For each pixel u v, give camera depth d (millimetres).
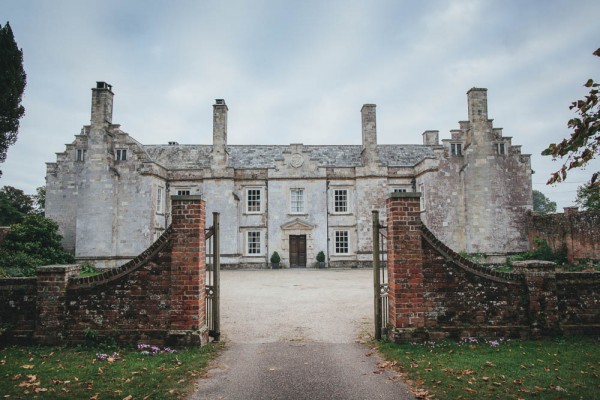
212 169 27875
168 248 7746
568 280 7883
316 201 28438
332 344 8062
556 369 6012
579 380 5582
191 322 7555
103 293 7641
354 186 28781
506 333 7625
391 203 7773
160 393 5406
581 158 3850
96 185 25859
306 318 10633
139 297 7637
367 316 10773
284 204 28359
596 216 19578
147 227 25828
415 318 7562
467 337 7594
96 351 7223
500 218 25891
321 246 28156
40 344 7473
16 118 21734
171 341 7477
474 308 7707
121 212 25891
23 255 19828
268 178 28453
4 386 5547
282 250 28047
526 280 7750
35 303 7711
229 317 10828
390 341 7715
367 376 6133
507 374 5871
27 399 5129
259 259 27969
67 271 7695
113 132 26500
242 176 28422
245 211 28250
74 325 7574
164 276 7680
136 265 7676
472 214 25859
